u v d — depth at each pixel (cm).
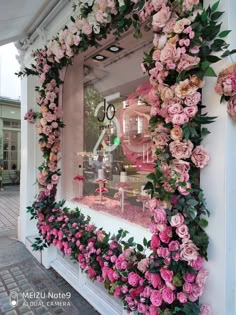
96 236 189
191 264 112
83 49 206
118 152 256
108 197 255
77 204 260
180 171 114
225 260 109
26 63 331
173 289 116
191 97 109
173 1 119
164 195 120
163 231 117
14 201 657
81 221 213
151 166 195
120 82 255
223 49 106
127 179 233
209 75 105
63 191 271
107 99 280
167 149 121
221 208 110
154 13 130
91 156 284
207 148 114
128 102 245
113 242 168
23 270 263
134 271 142
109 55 246
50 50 233
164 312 118
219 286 111
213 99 111
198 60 106
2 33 280
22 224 343
